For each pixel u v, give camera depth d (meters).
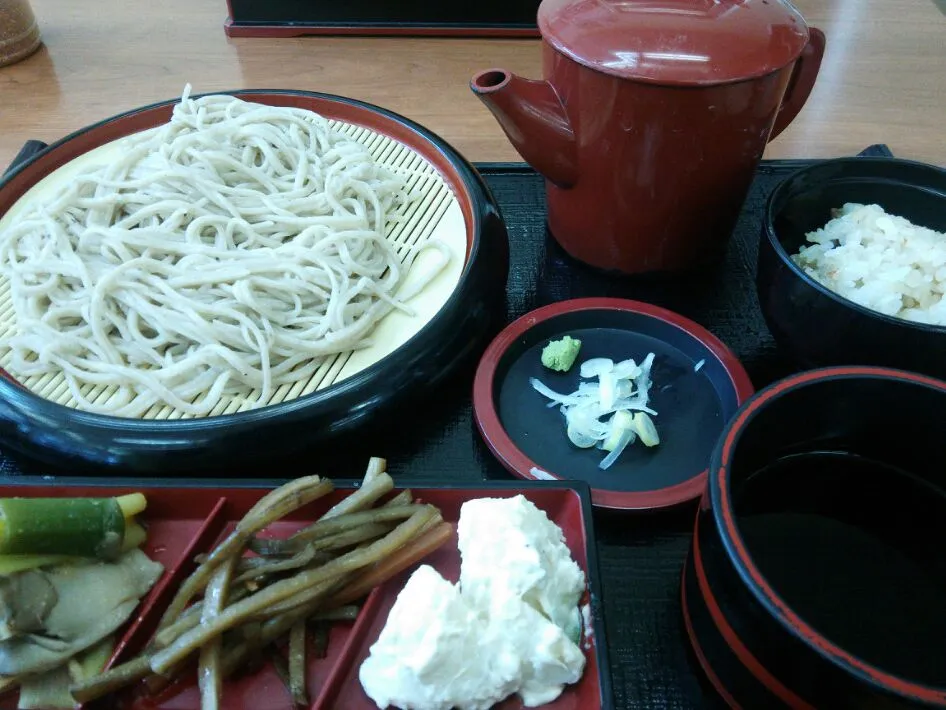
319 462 0.78
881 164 0.90
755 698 0.55
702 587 0.56
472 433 0.85
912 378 0.61
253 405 0.84
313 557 0.65
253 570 0.65
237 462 0.73
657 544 0.74
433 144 1.12
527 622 0.60
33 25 1.57
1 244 0.97
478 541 0.63
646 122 0.82
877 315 0.70
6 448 0.78
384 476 0.69
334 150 1.10
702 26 0.78
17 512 0.60
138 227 0.98
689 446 0.82
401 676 0.57
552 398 0.87
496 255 0.94
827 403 0.64
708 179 0.88
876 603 0.61
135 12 1.72
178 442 0.72
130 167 1.03
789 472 0.70
